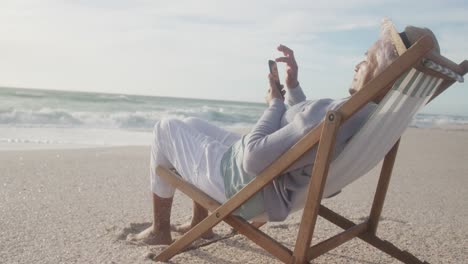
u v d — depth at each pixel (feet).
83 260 8.92
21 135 38.45
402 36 7.00
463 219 14.35
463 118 184.75
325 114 7.18
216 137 9.66
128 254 9.30
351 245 10.84
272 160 7.39
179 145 9.08
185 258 9.33
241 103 186.09
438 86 7.59
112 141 37.78
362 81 7.68
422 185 20.77
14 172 18.76
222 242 10.57
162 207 9.73
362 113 7.26
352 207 15.26
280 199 7.92
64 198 14.64
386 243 8.96
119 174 19.79
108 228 11.28
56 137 38.47
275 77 8.33
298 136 7.21
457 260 10.17
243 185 8.05
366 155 7.70
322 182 6.79
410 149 39.32
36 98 87.66
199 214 10.57
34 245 9.80
